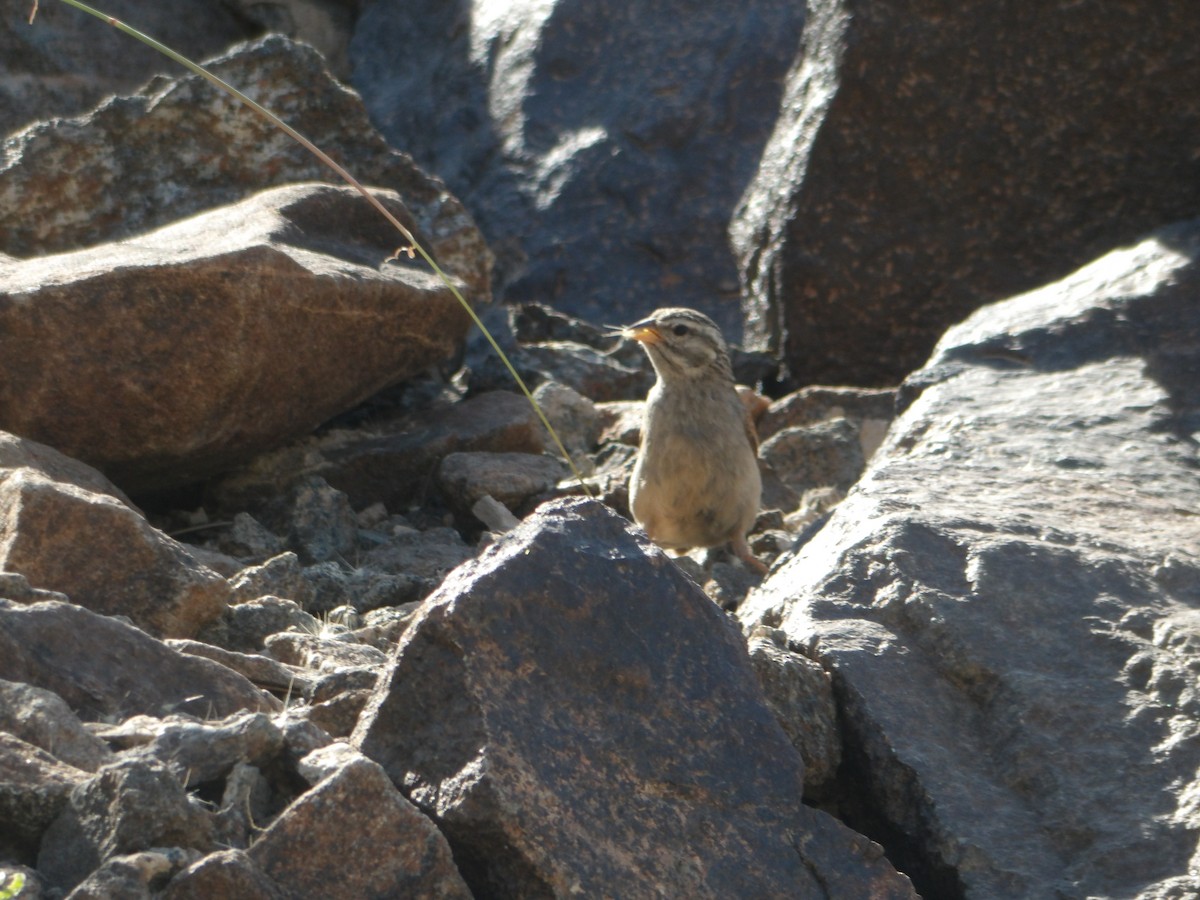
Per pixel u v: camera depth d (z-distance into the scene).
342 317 24.83
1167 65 34.88
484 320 36.34
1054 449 24.59
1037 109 35.88
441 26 52.78
